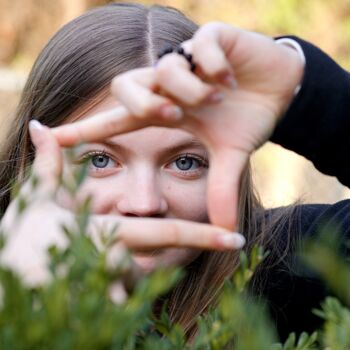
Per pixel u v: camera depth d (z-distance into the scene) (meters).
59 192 0.47
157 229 0.27
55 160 0.30
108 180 0.60
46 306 0.18
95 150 0.59
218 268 0.67
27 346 0.18
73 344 0.18
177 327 0.25
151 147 0.59
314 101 0.46
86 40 0.71
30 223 0.27
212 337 0.24
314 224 0.71
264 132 0.38
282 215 0.73
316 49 0.47
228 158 0.36
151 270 0.57
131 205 0.59
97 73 0.69
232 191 0.34
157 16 0.74
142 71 0.33
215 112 0.36
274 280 0.67
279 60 0.39
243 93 0.38
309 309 0.65
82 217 0.21
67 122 0.71
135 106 0.32
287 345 0.25
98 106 0.69
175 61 0.32
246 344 0.19
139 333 0.25
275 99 0.39
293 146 0.48
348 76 0.48
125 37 0.70
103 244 0.23
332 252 0.22
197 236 0.28
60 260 0.20
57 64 0.72
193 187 0.61
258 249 0.25
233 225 0.34
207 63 0.33
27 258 0.26
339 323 0.23
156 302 0.63
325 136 0.47
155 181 0.60
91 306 0.18
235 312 0.22
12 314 0.18
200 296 0.66
